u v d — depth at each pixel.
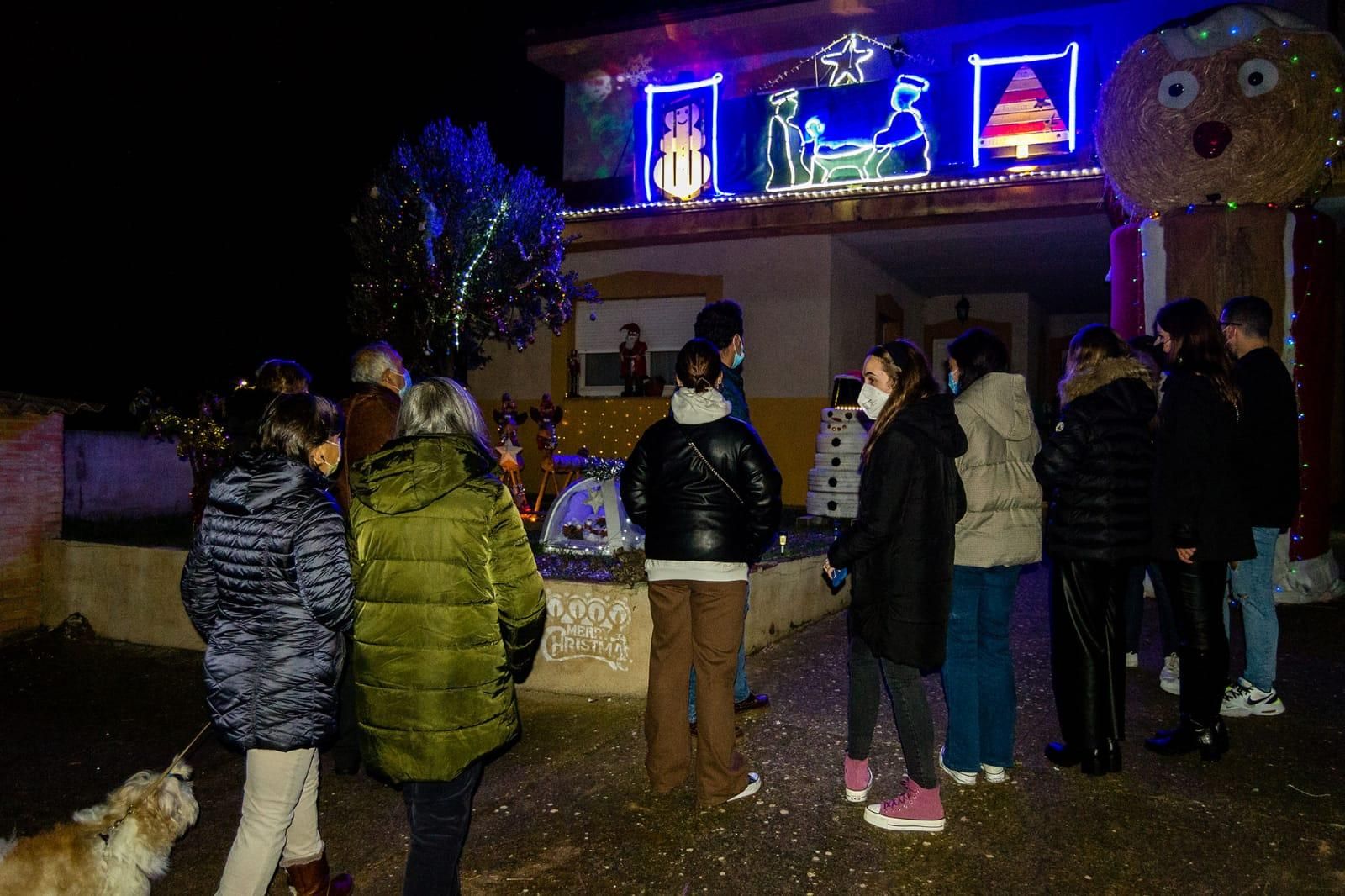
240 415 4.43
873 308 13.48
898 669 3.57
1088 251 12.44
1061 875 3.27
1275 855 3.38
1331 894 3.12
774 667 5.82
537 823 3.79
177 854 3.71
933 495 3.46
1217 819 3.66
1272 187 6.90
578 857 3.49
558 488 12.59
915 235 11.64
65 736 5.07
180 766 2.90
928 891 3.19
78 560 7.01
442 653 2.62
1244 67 6.76
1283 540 7.11
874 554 3.52
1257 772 4.07
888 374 3.66
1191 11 11.41
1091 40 10.41
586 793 4.07
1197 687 4.13
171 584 6.70
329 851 3.65
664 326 12.84
